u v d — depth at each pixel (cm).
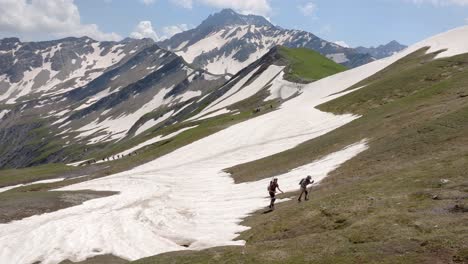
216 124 12019
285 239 2638
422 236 2075
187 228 3791
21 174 11456
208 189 5700
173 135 13975
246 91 18625
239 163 7175
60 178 10250
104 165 11238
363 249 2073
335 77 13988
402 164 3744
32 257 3109
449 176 2928
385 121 5656
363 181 3534
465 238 1919
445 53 10219
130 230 3672
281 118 9562
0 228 4034
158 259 2578
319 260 2077
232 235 3319
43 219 4359
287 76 16988
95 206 4962
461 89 5919
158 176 7294
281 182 4888
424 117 4934
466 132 3872
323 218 2884
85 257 3064
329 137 6269
